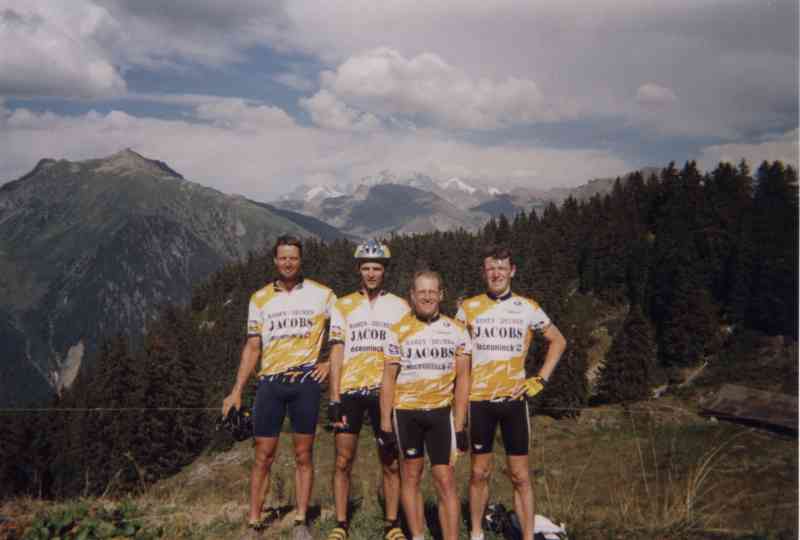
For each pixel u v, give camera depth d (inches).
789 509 172.7
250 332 240.2
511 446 211.0
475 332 216.2
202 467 1390.3
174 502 287.0
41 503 279.9
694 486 200.5
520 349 213.8
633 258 2871.6
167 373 1886.1
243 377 240.4
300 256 237.3
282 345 234.1
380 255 227.1
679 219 2207.2
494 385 211.3
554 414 1808.6
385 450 218.2
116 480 313.3
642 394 1473.9
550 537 209.0
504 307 216.2
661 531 197.2
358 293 234.4
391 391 204.8
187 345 2733.8
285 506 266.8
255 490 234.4
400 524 235.0
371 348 225.8
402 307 230.2
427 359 201.9
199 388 1950.1
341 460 226.1
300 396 232.5
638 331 1881.2
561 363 1998.0
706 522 190.5
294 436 234.5
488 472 217.2
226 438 1524.4
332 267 4232.3
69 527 226.5
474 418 213.0
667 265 1927.9
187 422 1641.2
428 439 203.3
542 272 3410.4
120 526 228.2
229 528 240.1
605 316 3102.9
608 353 2111.2
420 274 203.3
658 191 3120.1
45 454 1509.6
